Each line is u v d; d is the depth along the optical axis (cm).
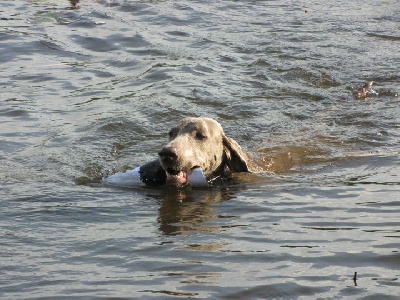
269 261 1184
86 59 2584
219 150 1728
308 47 2709
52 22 3019
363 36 2866
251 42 2775
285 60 2561
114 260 1206
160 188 1619
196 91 2241
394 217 1373
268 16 3164
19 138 1889
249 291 1082
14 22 2998
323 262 1174
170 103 2141
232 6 3331
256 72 2436
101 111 2083
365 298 1053
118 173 1658
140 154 1820
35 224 1378
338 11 3256
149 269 1167
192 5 3328
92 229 1356
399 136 1941
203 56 2611
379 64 2525
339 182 1614
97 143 1873
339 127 2011
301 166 1758
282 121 2055
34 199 1517
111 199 1535
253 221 1382
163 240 1291
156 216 1430
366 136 1942
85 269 1173
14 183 1614
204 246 1257
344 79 2388
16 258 1220
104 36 2838
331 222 1359
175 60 2564
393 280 1105
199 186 1628
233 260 1192
